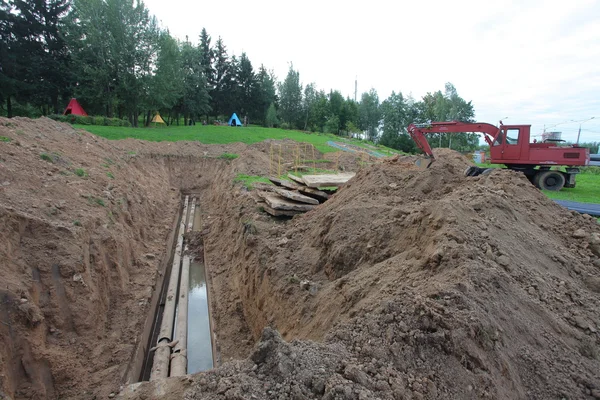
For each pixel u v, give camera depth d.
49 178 10.12
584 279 5.49
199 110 47.91
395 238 6.61
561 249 6.18
